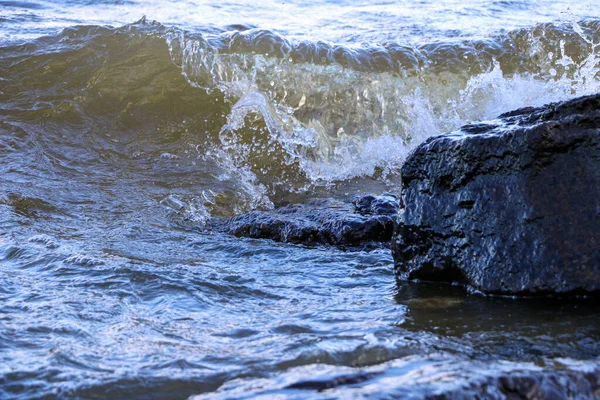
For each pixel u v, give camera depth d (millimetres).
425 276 4348
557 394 2576
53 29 9906
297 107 8953
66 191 6789
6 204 6289
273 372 3041
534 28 9844
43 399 2826
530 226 3926
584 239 3834
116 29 9289
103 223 6008
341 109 9000
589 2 13031
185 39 9109
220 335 3498
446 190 4254
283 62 9086
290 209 6270
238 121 8484
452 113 9078
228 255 5176
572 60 9500
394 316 3742
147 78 8836
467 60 9391
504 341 3299
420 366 2805
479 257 4062
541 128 3951
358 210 5977
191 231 5930
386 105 9062
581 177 3914
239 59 9078
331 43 9438
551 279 3830
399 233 4469
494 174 4074
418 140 8875
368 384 2598
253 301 4102
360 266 4832
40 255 4816
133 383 2949
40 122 8070
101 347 3309
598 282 3770
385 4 13109
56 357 3156
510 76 9367
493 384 2553
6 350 3240
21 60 8820
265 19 11805
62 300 3963
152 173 7473
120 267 4543
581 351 3154
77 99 8461
